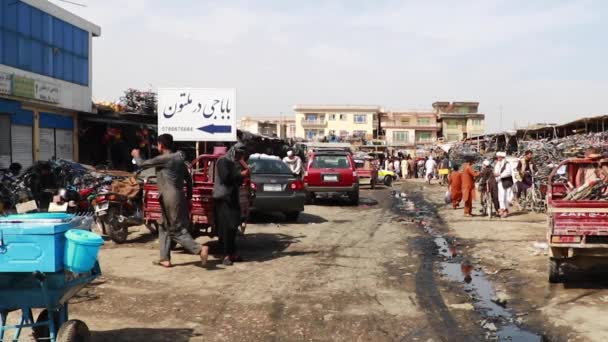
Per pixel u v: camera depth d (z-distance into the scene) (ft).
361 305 21.48
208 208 30.42
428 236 39.58
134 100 87.76
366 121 308.40
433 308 21.15
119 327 18.49
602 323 19.06
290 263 29.30
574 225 23.27
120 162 77.05
